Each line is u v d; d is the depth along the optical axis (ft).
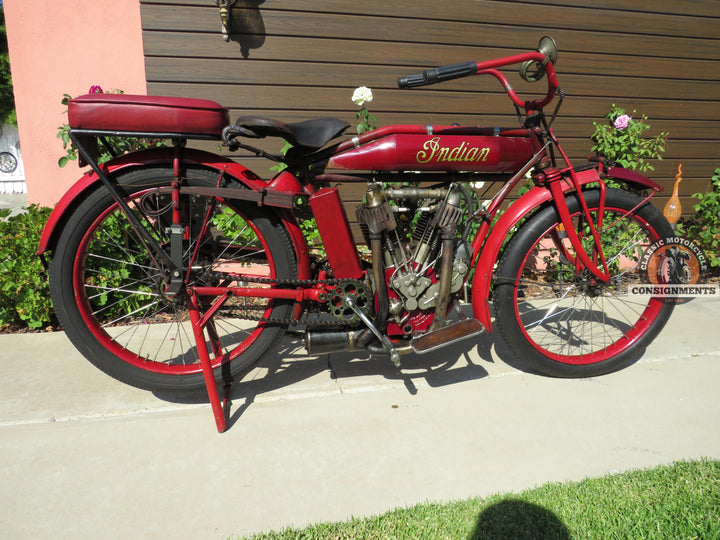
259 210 6.46
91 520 4.80
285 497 5.12
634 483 5.22
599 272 7.49
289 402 7.00
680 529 4.57
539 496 5.05
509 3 13.35
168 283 6.25
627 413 6.69
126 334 9.43
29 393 7.15
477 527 4.65
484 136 6.70
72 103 5.49
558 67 14.23
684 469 5.45
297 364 8.17
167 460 5.71
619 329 9.62
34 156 12.71
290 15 12.17
